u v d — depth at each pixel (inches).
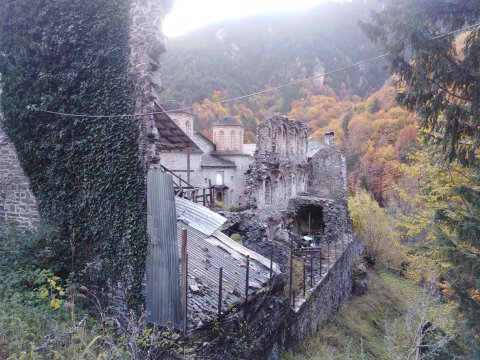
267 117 799.7
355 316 578.9
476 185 336.8
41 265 279.4
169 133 473.1
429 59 279.9
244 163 1334.9
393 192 1283.2
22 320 209.3
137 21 260.8
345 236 883.4
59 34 286.5
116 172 268.1
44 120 300.0
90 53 277.9
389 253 951.6
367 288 749.3
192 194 462.0
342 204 1009.5
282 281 357.4
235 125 1370.6
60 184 295.1
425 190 489.1
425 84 289.3
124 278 263.1
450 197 433.1
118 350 180.4
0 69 316.2
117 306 265.4
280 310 336.2
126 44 265.4
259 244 597.3
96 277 277.0
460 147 311.1
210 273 276.4
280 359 322.7
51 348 179.3
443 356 290.2
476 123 283.0
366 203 1085.8
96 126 276.4
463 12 278.2
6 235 293.3
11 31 308.3
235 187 1299.2
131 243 259.6
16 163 319.0
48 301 243.4
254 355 265.3
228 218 601.0
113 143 269.6
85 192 283.6
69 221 292.0
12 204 320.5
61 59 288.4
